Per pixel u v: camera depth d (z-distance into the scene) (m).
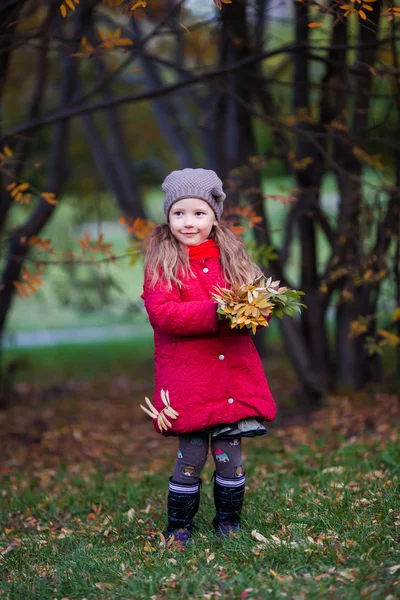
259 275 3.52
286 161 7.21
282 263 8.52
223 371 3.34
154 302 3.31
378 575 2.83
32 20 8.90
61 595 3.07
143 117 14.97
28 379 12.56
